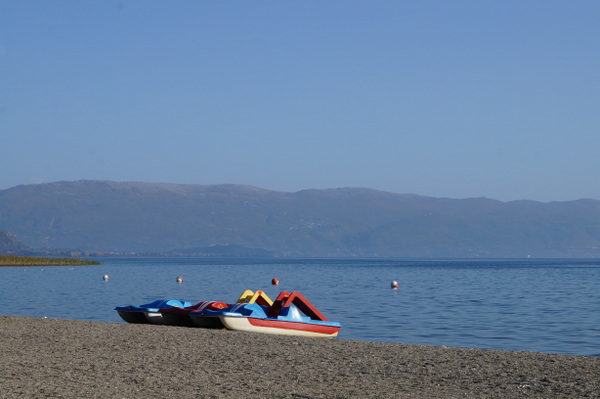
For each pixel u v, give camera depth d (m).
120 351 16.56
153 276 103.81
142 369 13.68
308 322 24.50
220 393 11.27
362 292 60.62
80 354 15.93
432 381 12.84
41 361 14.65
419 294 57.28
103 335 20.03
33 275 100.00
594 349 24.38
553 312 39.22
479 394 11.57
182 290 63.44
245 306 24.12
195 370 13.70
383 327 30.92
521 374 13.65
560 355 16.64
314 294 57.34
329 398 11.07
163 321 25.92
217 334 20.62
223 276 106.38
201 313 24.06
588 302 47.44
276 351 16.88
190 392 11.31
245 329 23.36
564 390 11.94
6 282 77.12
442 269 160.50
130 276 103.06
